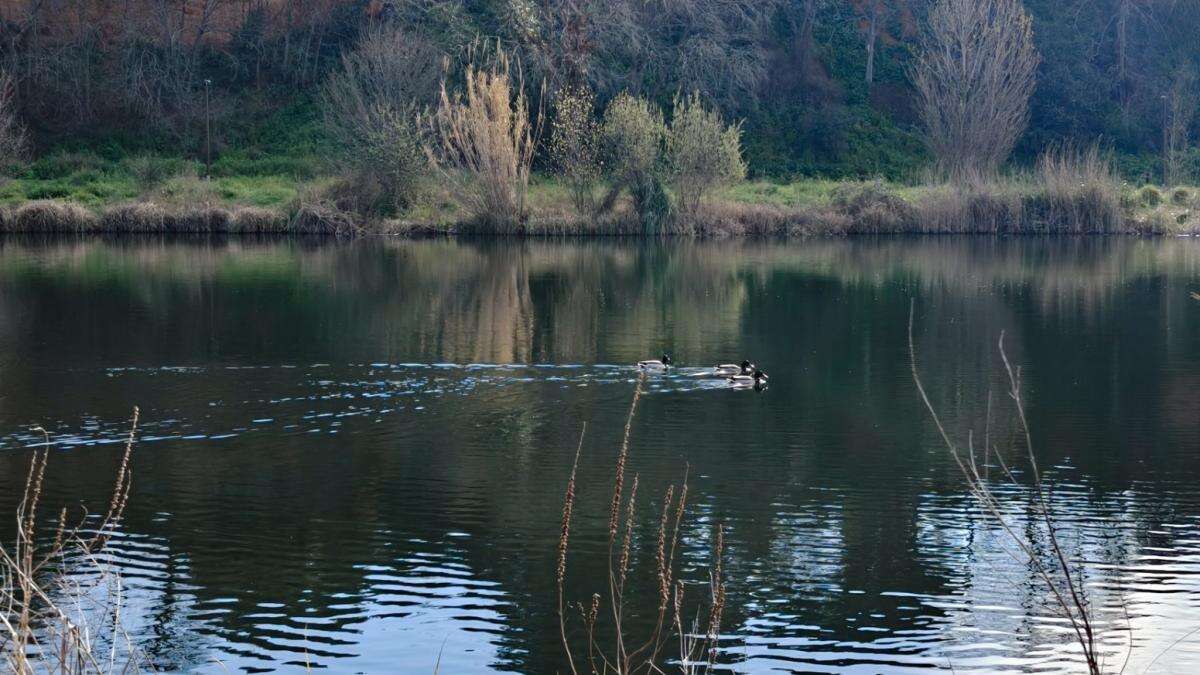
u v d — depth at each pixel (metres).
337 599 11.20
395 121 52.50
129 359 22.42
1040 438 17.00
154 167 59.78
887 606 11.07
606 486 14.69
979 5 65.38
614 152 52.56
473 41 61.44
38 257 41.38
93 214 52.03
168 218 51.97
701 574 11.83
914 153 73.25
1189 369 22.05
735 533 13.00
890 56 81.50
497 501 14.09
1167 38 83.19
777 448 16.47
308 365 21.95
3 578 11.31
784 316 28.91
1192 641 10.27
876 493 14.44
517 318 28.16
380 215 52.94
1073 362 22.88
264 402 18.98
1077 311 29.92
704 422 17.97
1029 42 67.06
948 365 22.62
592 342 24.89
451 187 52.81
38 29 69.88
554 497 14.24
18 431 17.02
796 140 72.56
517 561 12.18
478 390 20.05
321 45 74.25
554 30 65.00
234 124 68.69
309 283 34.53
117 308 29.00
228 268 38.34
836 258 43.31
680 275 37.59
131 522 13.27
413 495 14.29
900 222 55.03
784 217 53.94
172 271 37.31
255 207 53.59
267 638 10.38
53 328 25.91
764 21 76.75
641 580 11.70
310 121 69.12
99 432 17.05
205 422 17.70
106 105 67.88
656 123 54.22
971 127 64.38
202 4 73.88
